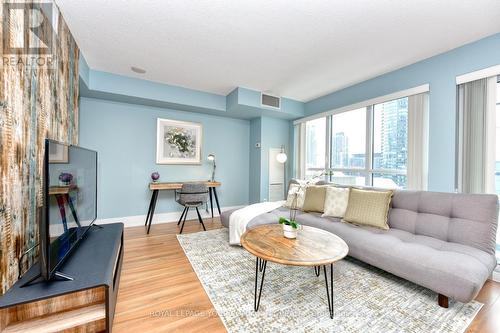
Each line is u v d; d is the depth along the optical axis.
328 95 3.81
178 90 3.48
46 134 1.51
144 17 1.83
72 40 2.10
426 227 2.04
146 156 3.68
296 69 2.83
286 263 1.33
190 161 4.05
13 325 1.04
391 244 1.80
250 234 1.84
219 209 4.05
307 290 1.72
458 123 2.27
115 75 3.00
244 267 2.10
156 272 2.00
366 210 2.29
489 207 1.77
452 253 1.58
